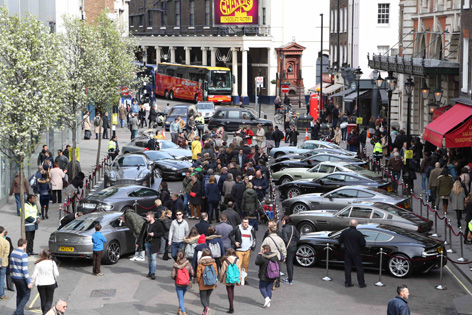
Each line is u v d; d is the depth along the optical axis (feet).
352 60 250.37
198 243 70.28
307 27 313.12
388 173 124.67
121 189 98.99
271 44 308.19
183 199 103.14
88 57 126.41
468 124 110.42
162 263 80.94
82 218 80.48
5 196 112.47
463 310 63.82
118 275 75.61
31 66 79.92
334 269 78.59
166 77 301.02
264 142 164.96
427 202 108.58
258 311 63.77
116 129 212.84
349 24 257.14
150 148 145.28
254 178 105.70
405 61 153.48
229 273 62.08
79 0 191.42
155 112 216.95
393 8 241.96
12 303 65.57
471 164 111.55
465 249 85.30
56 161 111.86
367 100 233.55
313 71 314.14
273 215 97.04
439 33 148.97
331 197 98.22
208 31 332.60
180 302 61.93
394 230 76.13
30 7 126.93
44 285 59.57
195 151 139.95
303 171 121.08
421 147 136.98
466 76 129.59
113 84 139.64
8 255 67.10
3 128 76.59
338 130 184.24
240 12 306.96
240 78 326.03
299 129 219.41
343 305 65.46
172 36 343.46
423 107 175.01
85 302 66.54
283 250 66.08
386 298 67.62
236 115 204.23
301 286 71.72
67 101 112.27
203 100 274.36
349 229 71.67
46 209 100.63
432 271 77.66
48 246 82.64
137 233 78.23
